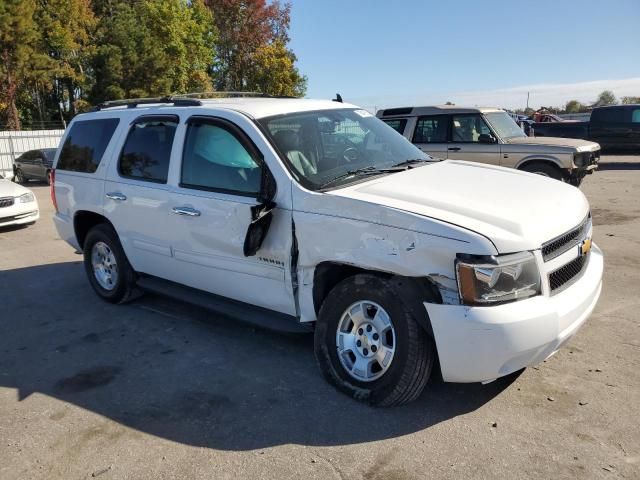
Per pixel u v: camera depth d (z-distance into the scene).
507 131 10.66
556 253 3.31
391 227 3.29
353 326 3.64
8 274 7.38
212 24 53.38
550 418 3.33
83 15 42.31
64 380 4.24
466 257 3.03
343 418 3.47
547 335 3.08
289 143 4.07
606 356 4.05
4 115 38.09
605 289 5.48
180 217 4.56
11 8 33.81
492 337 3.00
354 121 4.80
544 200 3.65
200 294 4.81
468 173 4.21
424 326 3.21
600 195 11.56
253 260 4.10
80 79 42.06
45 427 3.58
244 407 3.69
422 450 3.11
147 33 41.31
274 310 4.17
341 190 3.67
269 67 56.03
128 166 5.20
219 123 4.36
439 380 3.87
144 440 3.38
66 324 5.41
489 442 3.14
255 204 3.97
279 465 3.06
